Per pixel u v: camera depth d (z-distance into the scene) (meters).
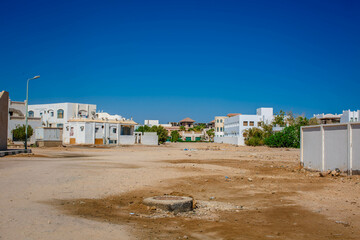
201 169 21.77
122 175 17.23
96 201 10.57
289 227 8.15
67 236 6.52
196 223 8.35
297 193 13.16
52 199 10.41
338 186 14.99
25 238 6.25
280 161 30.41
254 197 12.29
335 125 19.11
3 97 31.88
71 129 71.62
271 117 95.12
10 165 20.12
